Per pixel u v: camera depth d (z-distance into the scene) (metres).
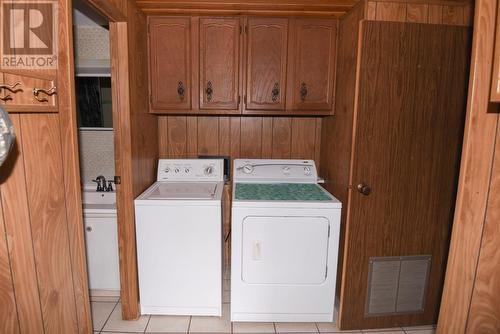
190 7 2.06
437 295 2.04
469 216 1.07
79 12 2.22
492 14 0.97
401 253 1.96
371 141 1.83
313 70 2.26
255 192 2.18
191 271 2.04
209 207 1.97
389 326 2.05
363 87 1.78
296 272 2.00
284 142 2.66
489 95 1.00
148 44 2.22
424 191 1.91
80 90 2.50
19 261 0.96
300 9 2.07
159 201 1.96
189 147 2.64
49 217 1.10
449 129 1.87
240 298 2.01
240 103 2.29
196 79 2.26
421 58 1.79
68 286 1.22
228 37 2.22
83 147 2.61
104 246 2.28
